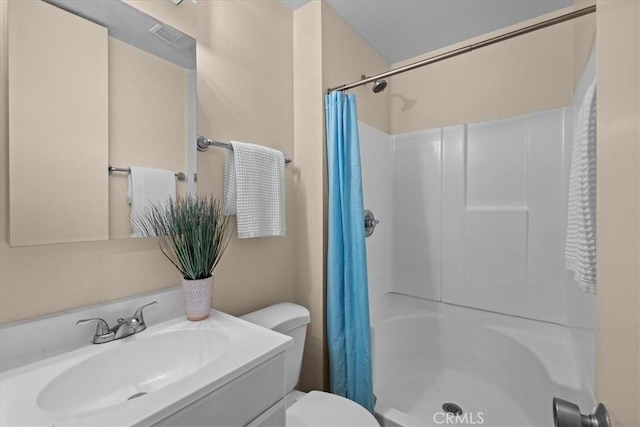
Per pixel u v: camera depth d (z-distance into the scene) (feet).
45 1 2.70
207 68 4.05
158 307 3.41
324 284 5.14
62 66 2.80
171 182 3.60
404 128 7.43
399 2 5.34
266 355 2.63
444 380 6.19
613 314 1.24
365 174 6.57
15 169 2.55
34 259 2.66
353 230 4.92
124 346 2.83
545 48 5.75
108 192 3.09
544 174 5.71
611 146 1.27
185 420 2.05
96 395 2.58
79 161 2.89
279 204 4.61
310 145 5.25
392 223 7.52
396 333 6.47
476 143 6.46
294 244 5.43
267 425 2.68
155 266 3.49
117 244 3.18
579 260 3.54
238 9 4.49
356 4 5.37
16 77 2.55
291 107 5.41
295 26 5.46
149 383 2.88
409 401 5.62
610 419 1.24
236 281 4.46
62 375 2.38
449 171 6.72
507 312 6.03
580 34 4.82
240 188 4.09
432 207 6.95
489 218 6.23
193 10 3.89
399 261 7.40
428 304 6.95
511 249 6.00
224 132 4.27
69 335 2.76
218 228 3.74
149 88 3.42
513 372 5.51
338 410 3.71
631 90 1.07
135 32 3.31
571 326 5.16
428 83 7.10
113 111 3.13
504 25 6.03
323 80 5.16
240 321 3.32
